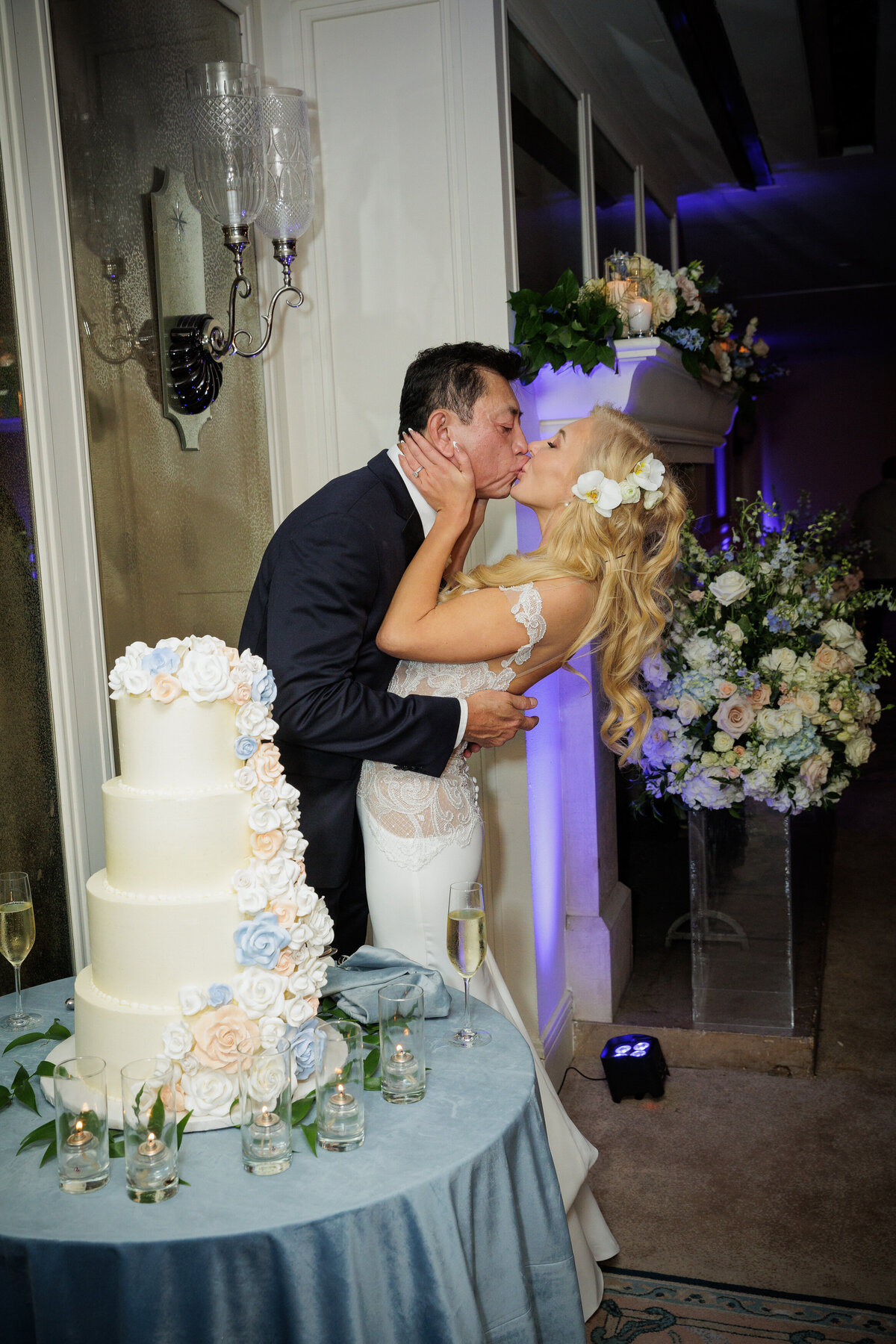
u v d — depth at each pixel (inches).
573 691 136.1
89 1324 52.3
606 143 159.6
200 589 102.9
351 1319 53.7
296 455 119.6
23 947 73.5
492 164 111.0
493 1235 59.9
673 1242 99.3
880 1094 124.3
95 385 87.3
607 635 94.1
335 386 118.1
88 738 86.3
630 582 87.0
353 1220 53.7
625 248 172.2
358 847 88.8
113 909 60.2
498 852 120.0
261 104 89.4
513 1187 62.0
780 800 124.4
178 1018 59.8
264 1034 60.7
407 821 82.7
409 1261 55.4
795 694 123.5
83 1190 55.8
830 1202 104.4
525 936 120.6
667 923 170.9
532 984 121.0
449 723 80.4
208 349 100.9
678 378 141.0
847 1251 97.3
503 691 84.3
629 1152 114.3
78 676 84.9
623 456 84.1
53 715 83.4
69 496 83.5
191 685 59.9
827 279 335.9
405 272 114.7
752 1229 100.9
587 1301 89.0
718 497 361.1
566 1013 134.6
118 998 60.9
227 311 107.7
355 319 116.6
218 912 60.1
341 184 115.1
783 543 129.3
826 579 132.9
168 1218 53.3
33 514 81.2
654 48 147.4
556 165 133.9
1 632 78.6
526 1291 61.2
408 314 115.1
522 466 87.2
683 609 126.7
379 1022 70.4
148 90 95.0
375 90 113.2
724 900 132.1
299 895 62.4
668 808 199.8
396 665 86.0
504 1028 74.1
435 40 111.0
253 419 113.2
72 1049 67.0
